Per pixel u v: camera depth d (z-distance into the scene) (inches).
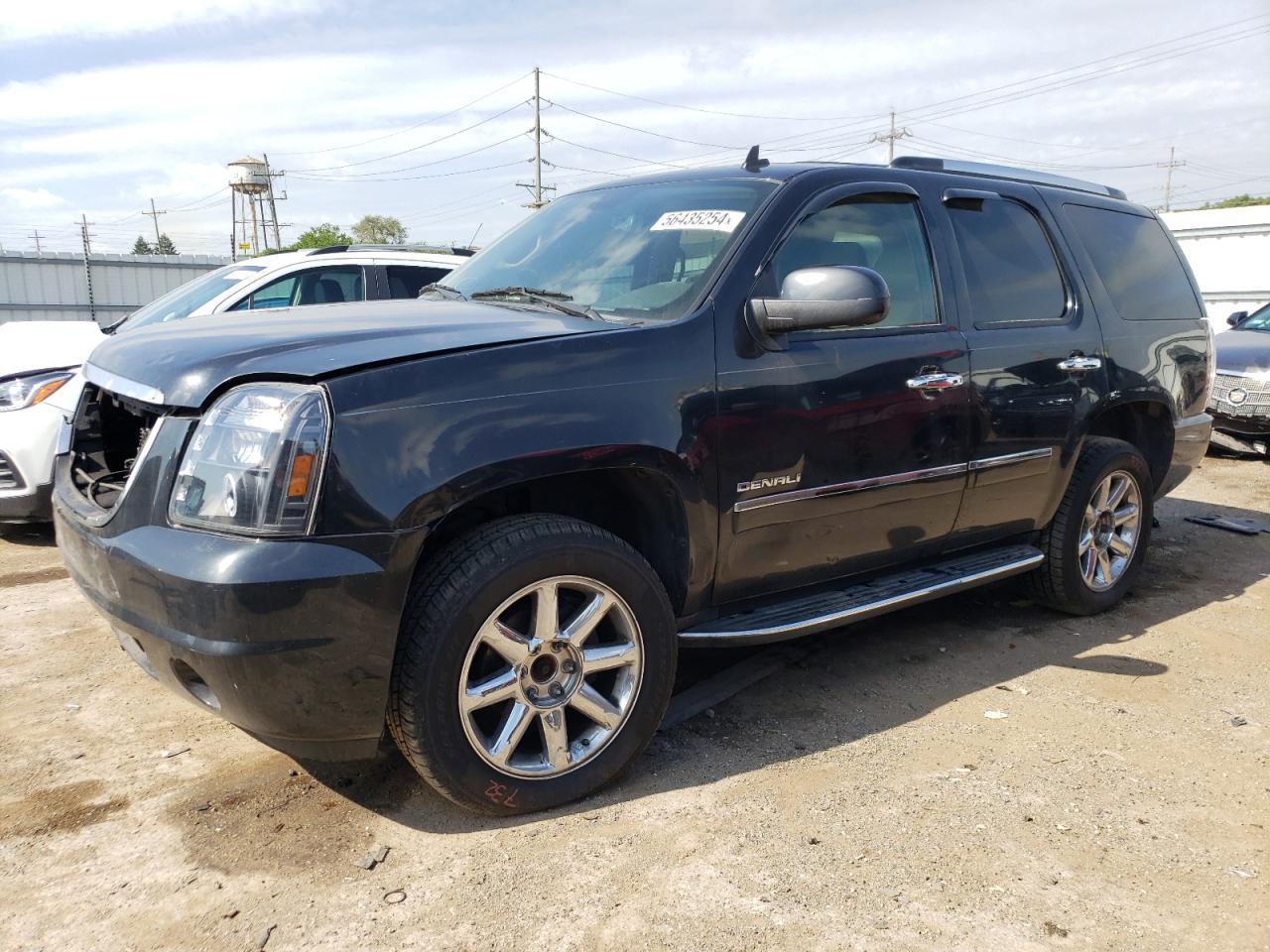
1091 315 171.5
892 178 147.3
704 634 121.3
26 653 156.9
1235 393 346.0
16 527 239.6
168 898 94.2
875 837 106.1
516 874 98.4
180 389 98.7
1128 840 107.2
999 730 133.6
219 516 93.1
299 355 98.4
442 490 96.7
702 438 115.6
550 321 115.2
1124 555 184.4
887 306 117.0
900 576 150.0
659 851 102.7
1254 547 235.5
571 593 110.9
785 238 128.8
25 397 213.6
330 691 94.6
